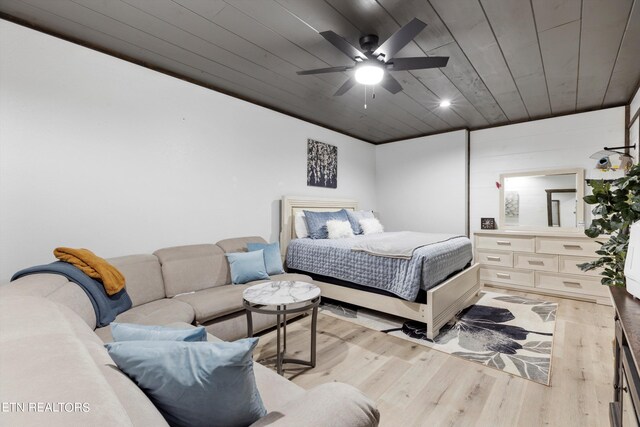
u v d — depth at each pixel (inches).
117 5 77.0
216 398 31.6
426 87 127.0
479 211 189.3
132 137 105.4
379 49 79.4
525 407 69.9
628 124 142.7
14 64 82.5
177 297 97.2
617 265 81.4
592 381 79.4
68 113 91.6
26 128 84.4
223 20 83.4
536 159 170.1
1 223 80.9
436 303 106.9
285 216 155.3
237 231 139.4
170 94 115.5
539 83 122.3
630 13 77.2
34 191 85.7
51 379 22.8
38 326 32.2
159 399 31.8
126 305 83.9
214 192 130.4
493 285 171.0
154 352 32.2
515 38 89.4
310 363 87.1
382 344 101.8
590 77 116.3
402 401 72.2
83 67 94.4
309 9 77.9
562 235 150.3
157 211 112.2
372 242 125.3
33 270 70.3
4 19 81.0
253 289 86.4
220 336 93.3
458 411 68.7
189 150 121.6
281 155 160.4
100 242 98.1
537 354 94.2
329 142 191.5
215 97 130.2
